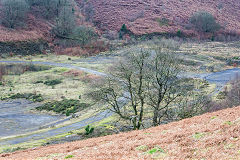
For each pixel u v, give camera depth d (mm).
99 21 132875
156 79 36406
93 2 149500
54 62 96750
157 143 16625
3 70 85438
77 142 24406
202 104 38250
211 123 18688
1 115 54938
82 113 54000
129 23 129875
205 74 75688
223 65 86250
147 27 127312
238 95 42750
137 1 150375
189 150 14391
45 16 128125
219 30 135750
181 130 18859
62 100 63156
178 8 148375
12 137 41312
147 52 35594
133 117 34781
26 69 90000
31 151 24312
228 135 15180
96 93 35906
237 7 166250
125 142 18609
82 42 115812
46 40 114562
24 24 117688
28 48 106562
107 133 37875
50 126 47062
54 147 23969
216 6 160000
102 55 104312
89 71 84000
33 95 68062
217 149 13695
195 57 92062
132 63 35812
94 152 17094
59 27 121812
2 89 72688
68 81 78250
